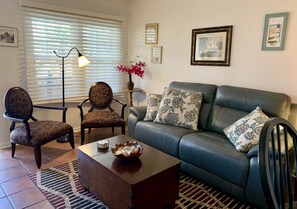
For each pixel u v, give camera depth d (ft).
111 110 12.58
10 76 10.38
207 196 7.02
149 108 10.24
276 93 7.93
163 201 5.89
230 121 8.64
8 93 8.70
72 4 11.67
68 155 9.70
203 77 10.84
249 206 6.55
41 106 10.12
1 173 8.06
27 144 8.55
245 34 9.16
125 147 6.50
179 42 11.56
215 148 7.12
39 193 6.96
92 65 13.09
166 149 8.57
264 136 3.07
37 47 10.95
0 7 9.70
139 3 13.21
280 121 3.50
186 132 8.52
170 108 9.49
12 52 10.28
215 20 10.03
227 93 9.04
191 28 10.96
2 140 10.48
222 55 9.96
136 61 14.01
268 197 2.78
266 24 8.53
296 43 7.94
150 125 9.37
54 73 11.68
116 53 14.06
